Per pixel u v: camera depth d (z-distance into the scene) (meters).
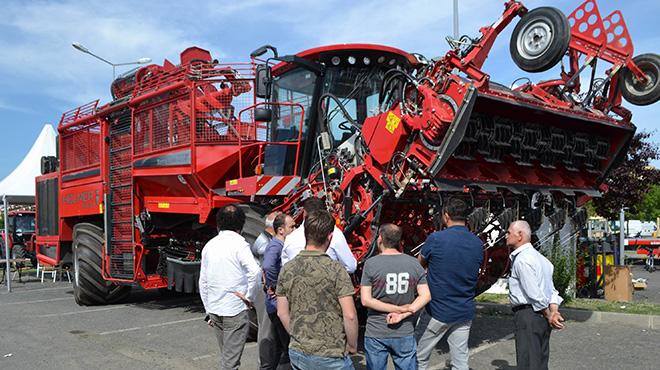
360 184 6.48
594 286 10.73
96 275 10.71
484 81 5.70
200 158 8.43
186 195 9.20
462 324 4.86
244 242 5.08
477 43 5.96
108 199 10.56
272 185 7.40
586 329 7.70
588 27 7.07
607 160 7.53
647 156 13.11
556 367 5.93
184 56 9.67
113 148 10.54
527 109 6.17
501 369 6.01
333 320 3.80
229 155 8.27
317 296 3.80
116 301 11.22
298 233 5.08
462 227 4.99
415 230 7.20
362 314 8.47
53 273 17.17
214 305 5.00
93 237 10.95
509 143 6.30
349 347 3.83
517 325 4.84
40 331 8.39
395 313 4.36
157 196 9.86
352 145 7.06
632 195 13.05
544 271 4.72
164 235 10.23
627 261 23.52
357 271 6.54
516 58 6.34
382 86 6.28
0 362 6.61
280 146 7.95
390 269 4.42
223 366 4.97
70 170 12.09
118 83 10.84
